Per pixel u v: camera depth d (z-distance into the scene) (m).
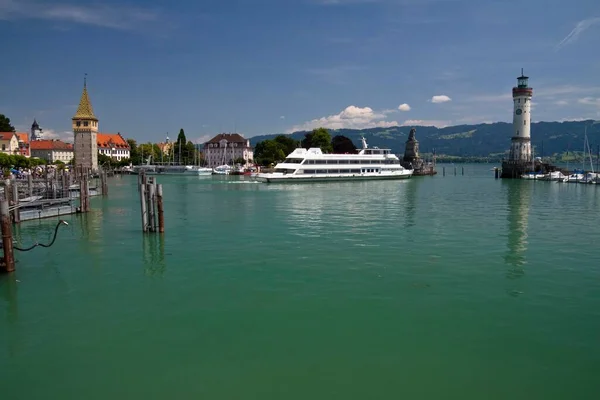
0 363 17.22
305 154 128.00
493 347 18.09
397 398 14.87
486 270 28.73
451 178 163.50
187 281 26.89
